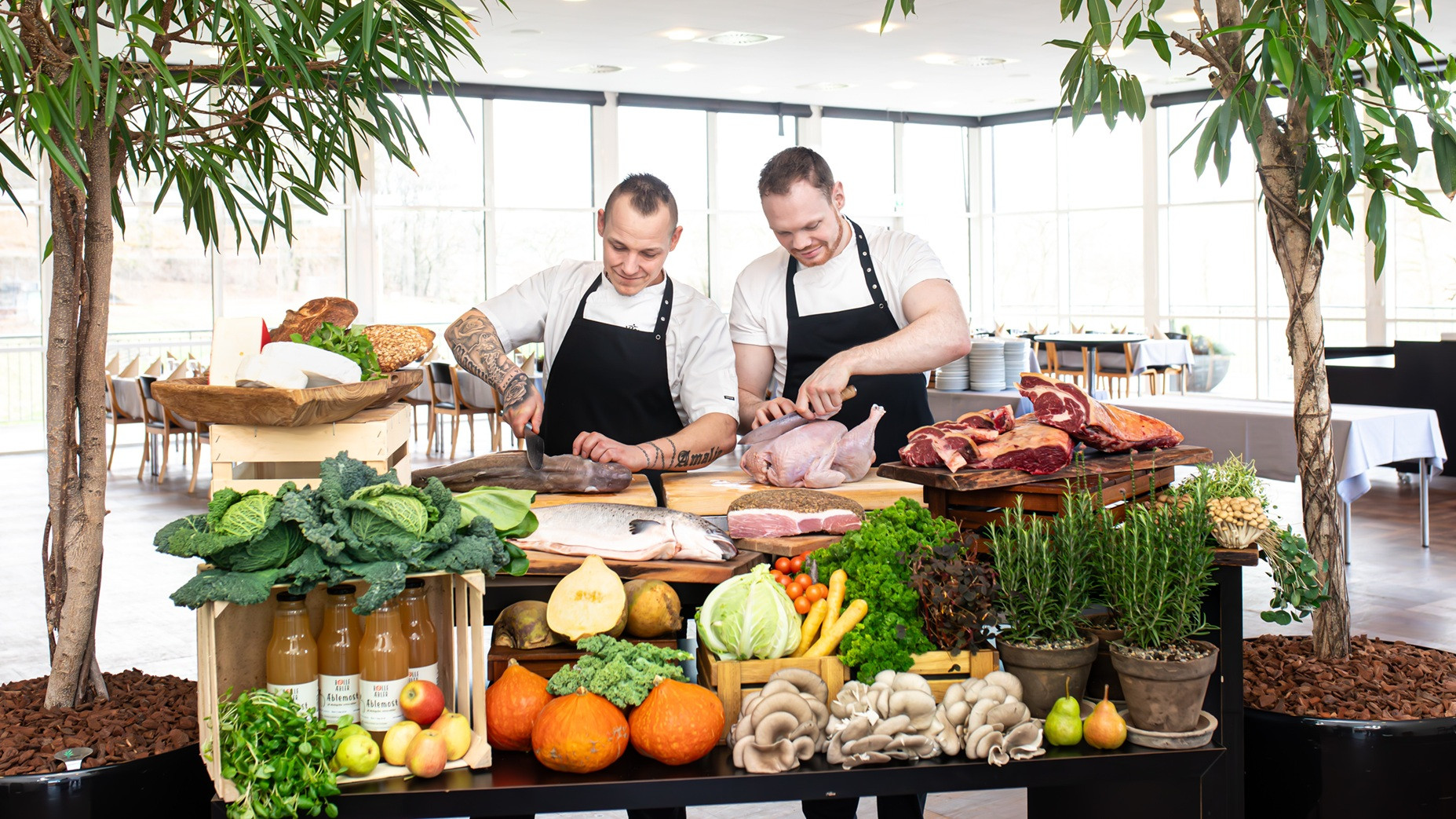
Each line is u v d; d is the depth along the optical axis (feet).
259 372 6.86
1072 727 6.70
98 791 6.66
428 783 6.22
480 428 43.80
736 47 38.86
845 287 11.19
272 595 6.57
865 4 32.86
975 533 7.90
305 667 6.31
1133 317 52.44
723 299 51.55
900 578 6.98
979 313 57.41
